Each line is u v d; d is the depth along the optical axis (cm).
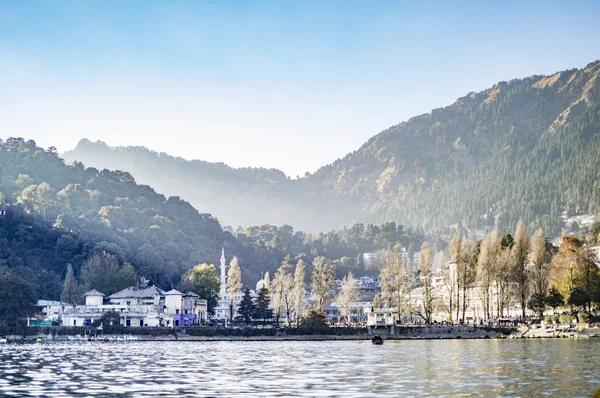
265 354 18388
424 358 16400
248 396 10306
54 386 11538
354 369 13950
